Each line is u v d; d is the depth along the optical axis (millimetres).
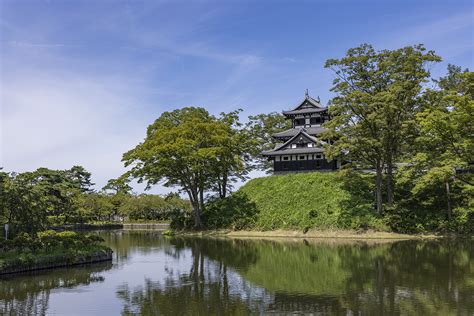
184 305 18719
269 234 54188
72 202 74188
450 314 16297
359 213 51062
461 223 47125
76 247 32750
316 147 67688
